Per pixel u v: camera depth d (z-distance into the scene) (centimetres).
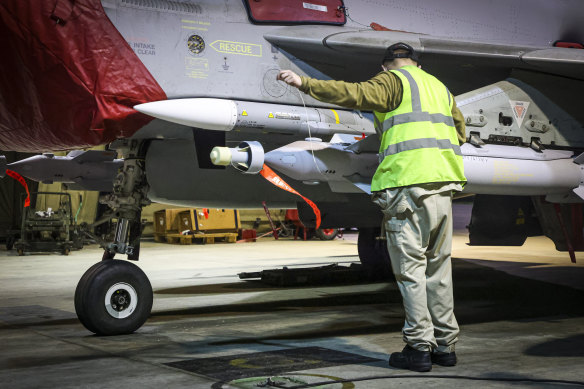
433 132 319
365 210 605
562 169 507
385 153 323
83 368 330
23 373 321
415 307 312
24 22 409
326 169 441
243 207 569
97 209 1413
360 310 553
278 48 496
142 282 443
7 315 535
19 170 734
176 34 453
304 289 711
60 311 557
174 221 1516
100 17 427
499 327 455
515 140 520
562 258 1105
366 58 526
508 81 539
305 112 500
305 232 1634
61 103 435
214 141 507
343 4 530
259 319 505
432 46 510
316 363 334
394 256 320
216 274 878
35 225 1219
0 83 441
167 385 291
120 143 511
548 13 647
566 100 550
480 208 683
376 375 305
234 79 473
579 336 416
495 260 1070
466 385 285
